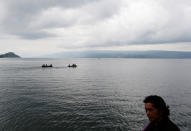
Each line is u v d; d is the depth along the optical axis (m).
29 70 94.56
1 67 117.19
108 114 21.34
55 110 22.58
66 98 29.59
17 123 18.02
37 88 39.00
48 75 70.06
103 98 30.08
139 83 49.38
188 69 109.25
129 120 19.39
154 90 38.09
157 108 3.49
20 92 33.91
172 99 29.78
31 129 16.72
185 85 45.34
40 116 20.16
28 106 24.16
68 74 76.19
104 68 120.94
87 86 43.41
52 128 17.02
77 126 17.58
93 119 19.55
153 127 3.57
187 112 22.45
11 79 54.97
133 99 29.48
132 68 121.25
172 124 3.29
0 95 30.88
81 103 26.41
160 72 87.69
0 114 20.56
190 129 17.19
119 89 39.31
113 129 17.02
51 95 31.75
